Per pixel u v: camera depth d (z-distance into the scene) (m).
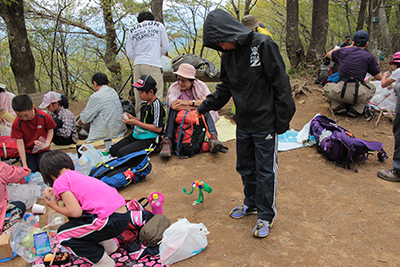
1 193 2.60
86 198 2.05
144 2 9.58
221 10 2.23
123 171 3.40
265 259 2.23
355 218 2.69
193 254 2.28
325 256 2.23
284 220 2.71
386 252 2.24
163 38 4.99
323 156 4.04
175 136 4.40
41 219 2.89
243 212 2.77
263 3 15.32
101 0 9.41
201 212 2.90
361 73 4.74
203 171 3.82
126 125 5.32
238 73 2.27
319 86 6.68
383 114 5.08
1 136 4.02
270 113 2.28
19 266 2.27
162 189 3.41
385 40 13.16
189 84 4.42
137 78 4.98
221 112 6.18
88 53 10.80
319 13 7.67
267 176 2.39
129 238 2.39
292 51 8.12
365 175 3.49
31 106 3.27
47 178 2.11
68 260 2.22
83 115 4.76
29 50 7.41
